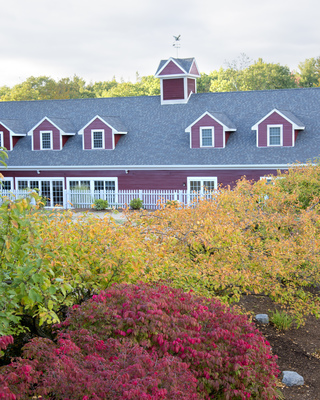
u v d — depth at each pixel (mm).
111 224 9375
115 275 8500
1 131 39656
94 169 36594
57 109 41969
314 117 34719
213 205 11352
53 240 8016
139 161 35469
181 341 6062
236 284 10273
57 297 7816
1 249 6320
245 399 5871
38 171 37938
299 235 10922
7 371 4855
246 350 6227
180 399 4871
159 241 10430
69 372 4906
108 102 41125
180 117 37812
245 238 10469
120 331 6035
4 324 6391
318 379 9312
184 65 38750
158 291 7328
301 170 16094
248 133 35156
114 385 4688
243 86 84312
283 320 11711
